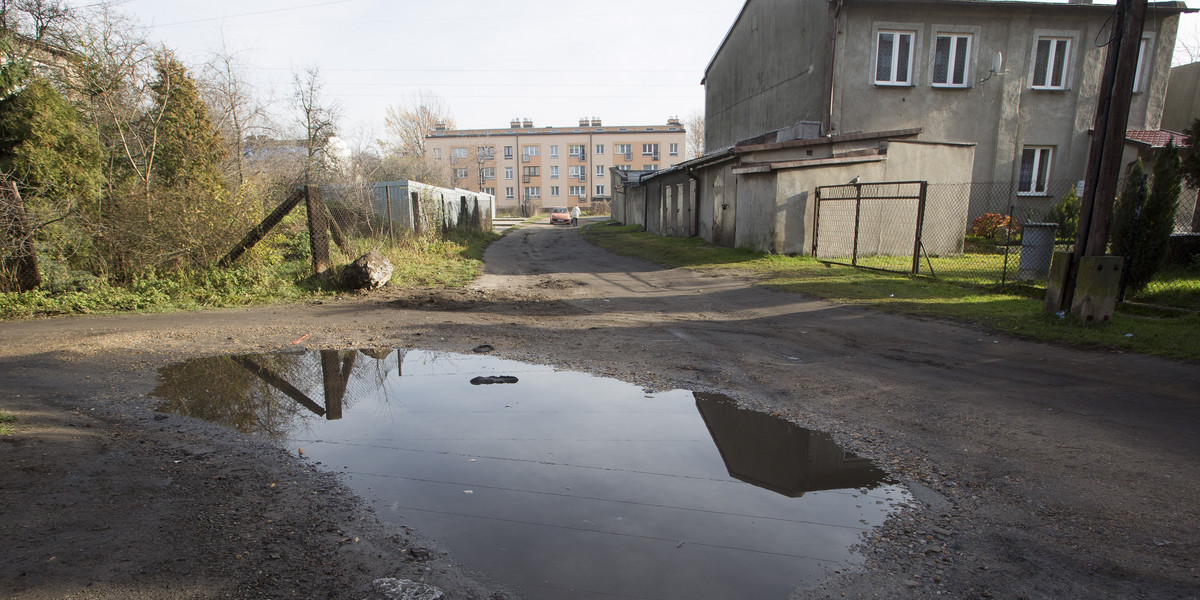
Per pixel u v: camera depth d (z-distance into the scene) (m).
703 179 20.44
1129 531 2.96
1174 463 3.70
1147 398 4.87
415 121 72.50
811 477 3.68
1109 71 6.98
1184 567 2.65
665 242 20.78
